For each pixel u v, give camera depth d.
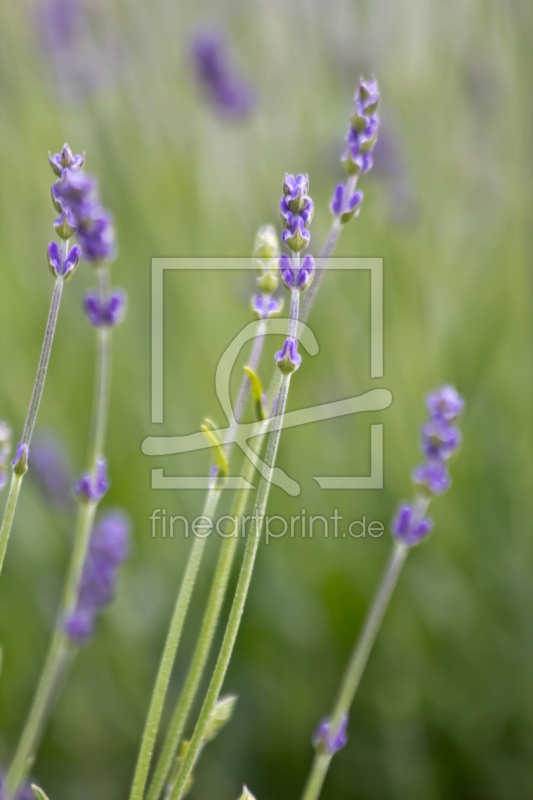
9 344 1.29
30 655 1.23
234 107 1.36
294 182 0.75
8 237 1.33
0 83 1.34
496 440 1.35
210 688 0.76
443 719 1.21
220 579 0.77
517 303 1.38
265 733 1.21
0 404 1.26
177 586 1.26
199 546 0.77
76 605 0.92
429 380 1.34
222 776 1.18
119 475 1.33
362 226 1.37
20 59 1.35
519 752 1.20
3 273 1.32
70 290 1.34
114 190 1.31
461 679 1.23
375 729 1.22
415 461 1.33
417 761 1.20
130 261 1.33
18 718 1.22
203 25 1.37
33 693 1.23
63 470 1.16
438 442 0.84
